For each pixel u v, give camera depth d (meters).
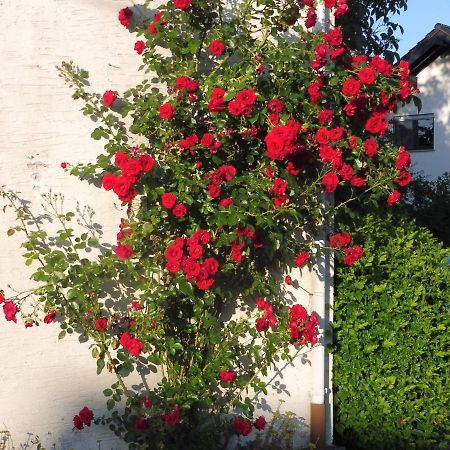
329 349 5.44
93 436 4.66
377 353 5.59
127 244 4.54
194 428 4.71
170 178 4.62
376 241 5.70
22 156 4.51
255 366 5.07
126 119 4.83
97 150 4.72
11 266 4.45
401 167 5.20
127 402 4.61
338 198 5.52
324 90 5.07
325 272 5.43
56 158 4.61
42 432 4.52
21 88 4.52
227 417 5.02
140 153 4.54
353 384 5.51
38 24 4.57
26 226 4.50
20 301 4.46
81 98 4.69
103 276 4.57
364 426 5.47
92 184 4.71
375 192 5.33
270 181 4.70
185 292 4.44
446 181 14.05
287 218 5.11
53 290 4.45
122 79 4.82
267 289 5.02
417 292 5.70
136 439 4.62
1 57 4.46
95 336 4.55
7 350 4.44
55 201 4.59
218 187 4.57
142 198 4.68
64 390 4.59
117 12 4.82
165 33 4.82
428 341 5.73
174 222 4.68
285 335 4.93
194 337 4.86
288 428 5.22
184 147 4.62
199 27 4.93
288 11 5.10
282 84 4.86
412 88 5.25
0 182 4.44
